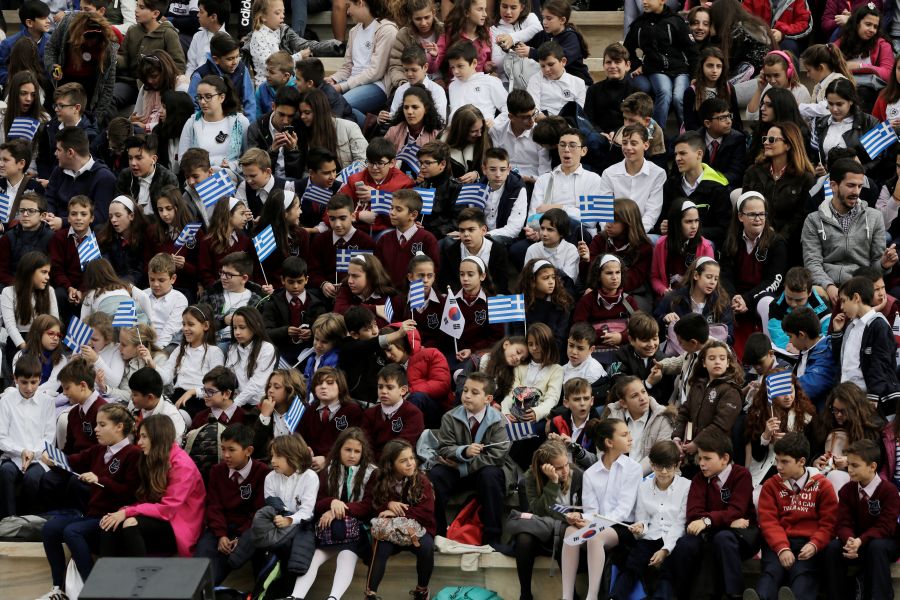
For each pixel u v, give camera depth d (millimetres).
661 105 27422
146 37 28875
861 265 23641
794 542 19453
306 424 21516
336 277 24422
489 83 27750
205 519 20641
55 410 22125
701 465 19688
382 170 25484
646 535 19719
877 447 19344
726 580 19125
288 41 29719
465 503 21312
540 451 20156
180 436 21547
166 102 27000
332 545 20000
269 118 26875
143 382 21406
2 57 29922
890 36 29078
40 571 20891
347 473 20297
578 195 25328
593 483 20078
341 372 21516
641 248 23875
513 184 25359
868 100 27562
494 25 29656
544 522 20000
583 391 20953
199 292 24641
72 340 22234
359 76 28531
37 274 23797
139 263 25219
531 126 26594
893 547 19062
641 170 25250
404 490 20062
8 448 21625
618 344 22656
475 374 21109
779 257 23641
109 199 26016
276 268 24734
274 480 20391
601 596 19422
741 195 23938
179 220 24984
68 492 21266
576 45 28547
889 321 22234
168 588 13875
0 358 23344
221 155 26828
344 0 30594
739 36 27875
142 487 20516
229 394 21641
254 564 20344
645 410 21000
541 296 23203
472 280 23219
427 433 21234
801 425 20484
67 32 27984
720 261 24016
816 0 29688
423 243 24391
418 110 26359
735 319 23422
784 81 26906
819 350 21734
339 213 24438
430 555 19844
